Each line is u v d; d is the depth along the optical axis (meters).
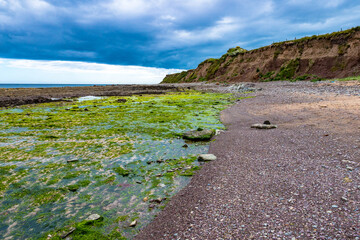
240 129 18.59
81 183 9.85
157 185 9.58
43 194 8.94
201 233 5.96
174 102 41.34
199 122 22.89
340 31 67.88
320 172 8.59
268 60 85.25
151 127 20.92
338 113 18.73
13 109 34.47
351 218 5.46
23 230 6.83
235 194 7.88
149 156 13.25
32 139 17.14
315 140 12.84
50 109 34.19
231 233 5.71
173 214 7.28
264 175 9.11
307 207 6.31
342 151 10.53
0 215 7.62
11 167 11.63
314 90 39.25
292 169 9.30
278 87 55.28
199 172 10.61
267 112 24.27
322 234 5.06
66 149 14.63
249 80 87.81
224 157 12.23
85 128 20.91
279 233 5.37
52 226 6.99
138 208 7.88
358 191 6.73
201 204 7.60
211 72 125.12
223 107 33.03
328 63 64.00
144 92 71.38
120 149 14.56
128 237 6.40
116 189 9.33
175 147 14.94
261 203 6.97
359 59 56.88
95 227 6.86
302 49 75.62
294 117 19.97
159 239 6.09
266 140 14.28
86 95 63.81
